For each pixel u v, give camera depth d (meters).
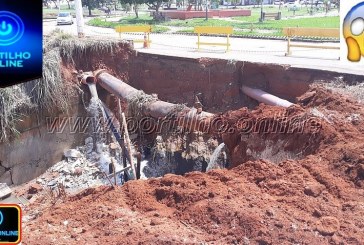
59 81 17.05
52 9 72.75
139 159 14.29
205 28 21.23
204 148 14.75
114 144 16.75
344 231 6.94
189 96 18.70
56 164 16.84
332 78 14.95
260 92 16.27
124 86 16.95
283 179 8.66
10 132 14.91
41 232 7.69
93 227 7.73
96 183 15.06
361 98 12.78
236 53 20.02
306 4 65.06
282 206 7.69
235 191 8.27
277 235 6.88
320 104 12.70
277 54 19.64
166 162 15.59
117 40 20.05
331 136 10.27
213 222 7.41
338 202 7.88
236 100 17.69
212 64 18.06
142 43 24.59
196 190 8.41
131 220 7.77
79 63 18.80
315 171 8.88
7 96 14.64
